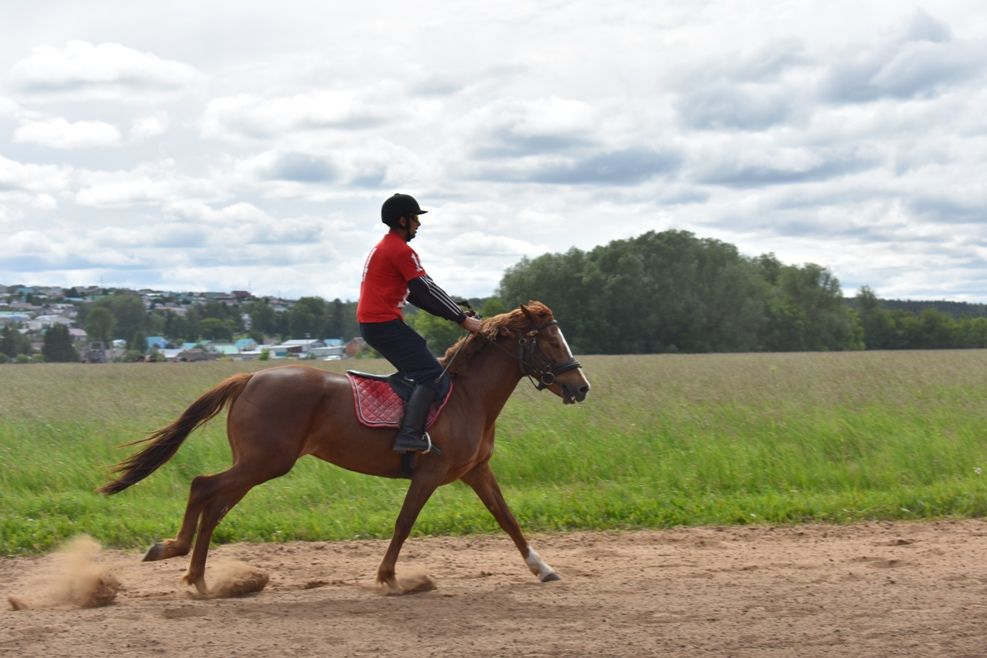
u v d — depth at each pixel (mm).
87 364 49969
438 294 7414
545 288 80062
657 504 10547
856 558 8250
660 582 7375
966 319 114500
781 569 7879
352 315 128250
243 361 53469
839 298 88188
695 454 12797
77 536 9305
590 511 10227
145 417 18078
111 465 12969
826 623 6012
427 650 5570
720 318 80188
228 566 7387
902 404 17797
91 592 6766
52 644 5633
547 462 12680
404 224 7531
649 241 80250
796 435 13969
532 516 10148
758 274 85562
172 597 7117
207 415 7191
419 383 7367
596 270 78875
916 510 10391
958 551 8500
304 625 6113
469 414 7500
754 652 5461
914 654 5395
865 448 13414
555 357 7641
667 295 78188
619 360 44219
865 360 37219
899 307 124750
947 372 26359
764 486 11664
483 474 7770
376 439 7262
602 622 6152
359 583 7570
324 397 7207
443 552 8852
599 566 8148
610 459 12812
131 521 9781
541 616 6336
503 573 7941
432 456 7340
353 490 11633
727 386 22344
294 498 11219
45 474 12281
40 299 163875
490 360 7660
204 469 12938
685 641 5676
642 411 17016
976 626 5879
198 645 5648
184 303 144000
